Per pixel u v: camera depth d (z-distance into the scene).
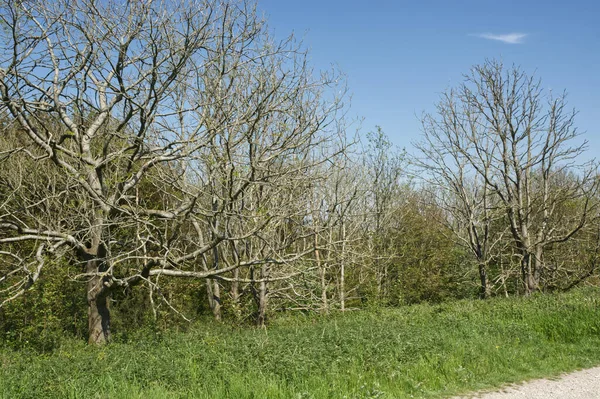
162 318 15.39
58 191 13.35
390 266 26.36
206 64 10.94
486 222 23.27
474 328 11.48
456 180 23.72
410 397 7.22
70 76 10.67
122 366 7.99
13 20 9.54
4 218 13.09
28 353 10.76
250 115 11.27
